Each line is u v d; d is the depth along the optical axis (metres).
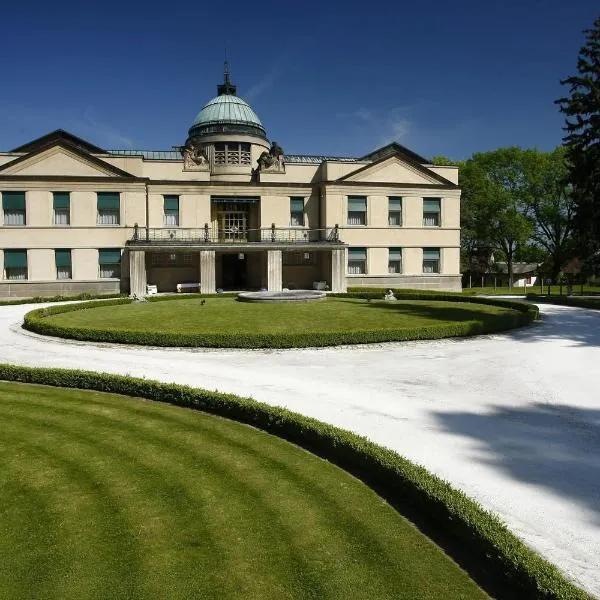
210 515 7.19
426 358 17.47
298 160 52.88
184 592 5.64
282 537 6.66
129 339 19.89
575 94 41.56
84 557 6.25
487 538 6.04
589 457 9.12
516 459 8.99
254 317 25.55
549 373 15.25
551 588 5.15
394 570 6.01
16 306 35.34
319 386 13.73
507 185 69.19
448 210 48.75
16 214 41.28
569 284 47.88
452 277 49.16
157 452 9.41
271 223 46.78
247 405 11.02
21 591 5.65
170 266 45.38
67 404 12.31
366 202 47.03
